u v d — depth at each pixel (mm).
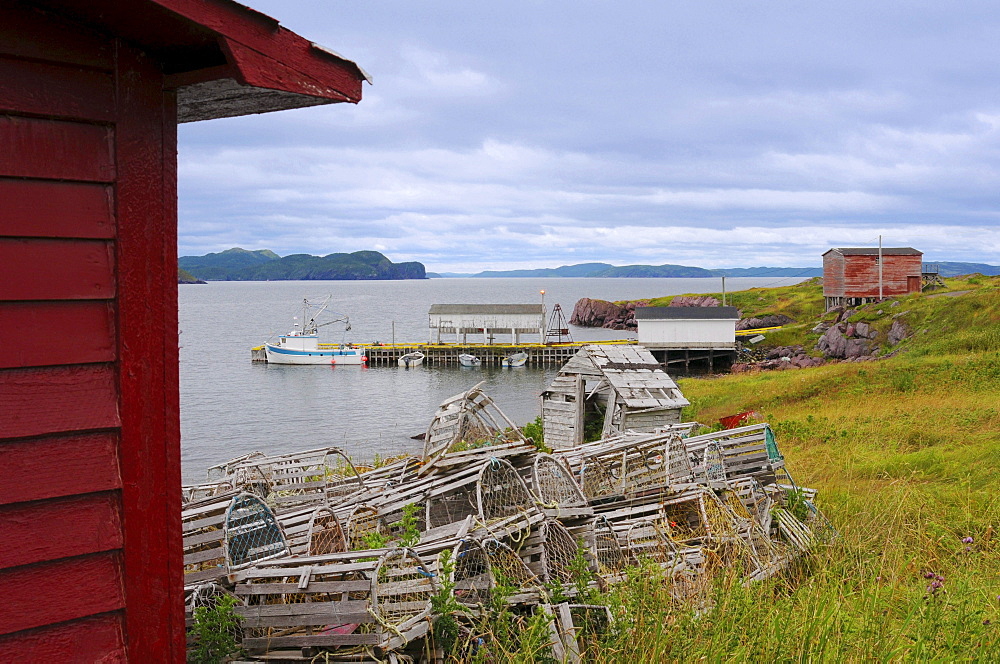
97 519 3432
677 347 72000
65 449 3354
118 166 3512
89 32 3441
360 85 4090
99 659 3432
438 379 69375
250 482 10773
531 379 68875
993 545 9578
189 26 3400
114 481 3473
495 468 8867
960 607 6402
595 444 12891
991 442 16156
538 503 8227
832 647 5902
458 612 5848
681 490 9617
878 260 80125
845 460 16219
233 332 125000
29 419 3262
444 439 11422
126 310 3514
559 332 91812
